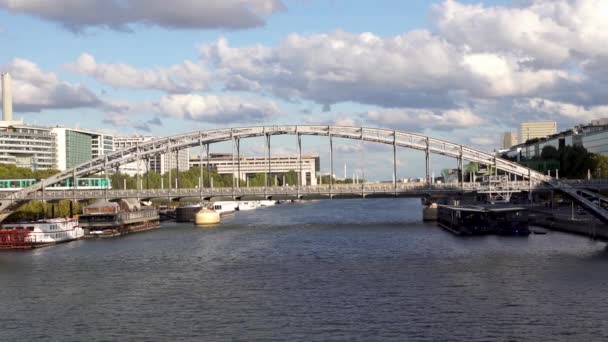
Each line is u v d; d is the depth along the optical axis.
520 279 94.56
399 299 83.12
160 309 80.38
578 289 87.06
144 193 196.50
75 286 95.62
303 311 78.00
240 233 177.12
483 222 160.38
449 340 65.88
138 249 140.12
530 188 193.50
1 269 112.56
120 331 71.19
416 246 136.50
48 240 151.88
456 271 102.12
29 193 194.00
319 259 119.06
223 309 79.81
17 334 70.69
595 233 144.75
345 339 66.69
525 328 69.44
